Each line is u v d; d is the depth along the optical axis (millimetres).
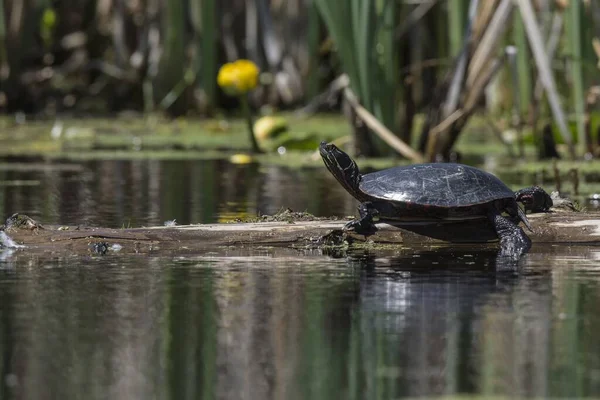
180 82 28312
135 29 29828
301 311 7863
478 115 30359
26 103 29688
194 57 28422
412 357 6664
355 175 10961
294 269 9617
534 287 8734
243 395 5977
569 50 19734
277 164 20766
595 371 6328
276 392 6016
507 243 10555
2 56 28625
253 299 8289
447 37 26422
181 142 24234
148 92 28562
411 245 10953
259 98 29969
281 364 6531
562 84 23859
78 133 24625
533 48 17984
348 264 9867
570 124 21703
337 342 6973
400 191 10609
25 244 10781
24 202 14672
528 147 22875
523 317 7652
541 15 21844
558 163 19078
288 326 7422
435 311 7855
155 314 7781
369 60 19078
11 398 5930
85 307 7996
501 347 6852
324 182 17703
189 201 14984
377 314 7766
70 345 6938
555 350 6773
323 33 29234
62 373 6355
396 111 20438
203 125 26984
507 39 22922
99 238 10805
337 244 10914
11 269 9594
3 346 6930
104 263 9945
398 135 20219
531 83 22469
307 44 29312
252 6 29094
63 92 30531
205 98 28250
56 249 10703
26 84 29594
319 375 6293
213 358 6629
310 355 6699
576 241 11000
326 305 8062
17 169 19141
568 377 6215
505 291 8578
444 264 9867
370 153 20234
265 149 23156
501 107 25891
